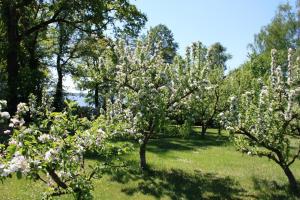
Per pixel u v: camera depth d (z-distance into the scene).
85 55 42.00
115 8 32.41
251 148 14.50
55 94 45.66
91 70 18.33
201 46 16.94
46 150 7.37
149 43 18.03
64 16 32.50
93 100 43.53
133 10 32.50
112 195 12.98
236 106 14.14
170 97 16.89
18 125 7.53
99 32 32.16
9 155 6.81
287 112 13.76
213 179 16.03
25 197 11.82
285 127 14.13
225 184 15.20
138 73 17.34
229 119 14.09
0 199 11.59
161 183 14.75
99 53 30.75
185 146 26.39
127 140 24.88
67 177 7.91
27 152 6.93
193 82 16.61
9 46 30.23
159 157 20.61
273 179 16.31
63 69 46.53
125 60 17.36
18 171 6.52
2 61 34.38
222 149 25.31
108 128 9.49
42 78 34.69
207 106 31.67
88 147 8.30
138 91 16.14
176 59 17.17
